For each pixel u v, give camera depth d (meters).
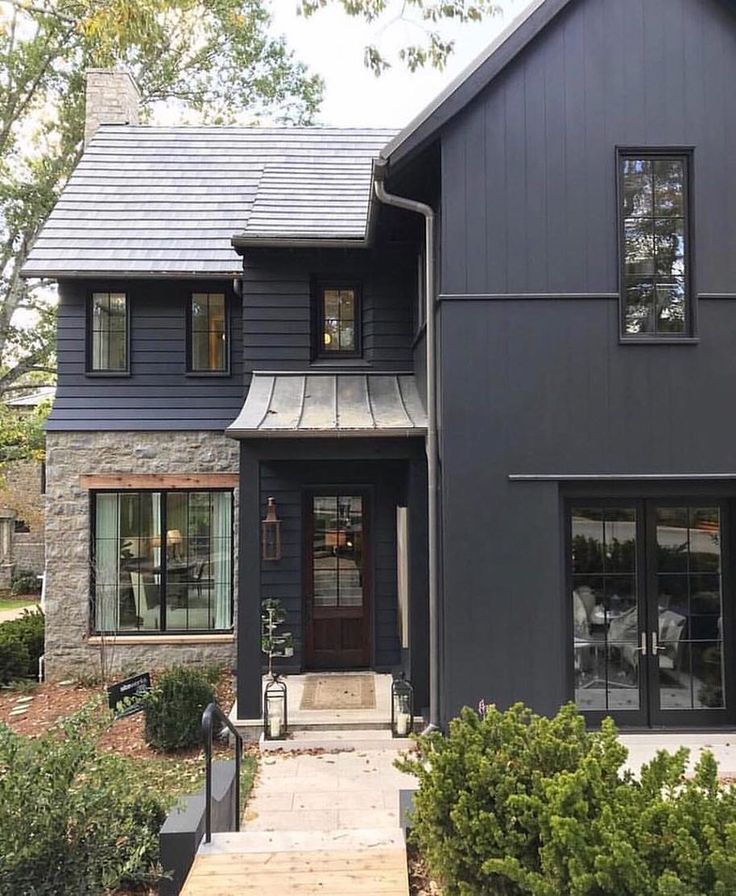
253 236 9.87
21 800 3.84
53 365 22.28
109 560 11.02
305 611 10.40
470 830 3.66
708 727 7.83
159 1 9.87
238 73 23.69
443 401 7.68
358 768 7.16
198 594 11.09
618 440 7.69
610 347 7.71
